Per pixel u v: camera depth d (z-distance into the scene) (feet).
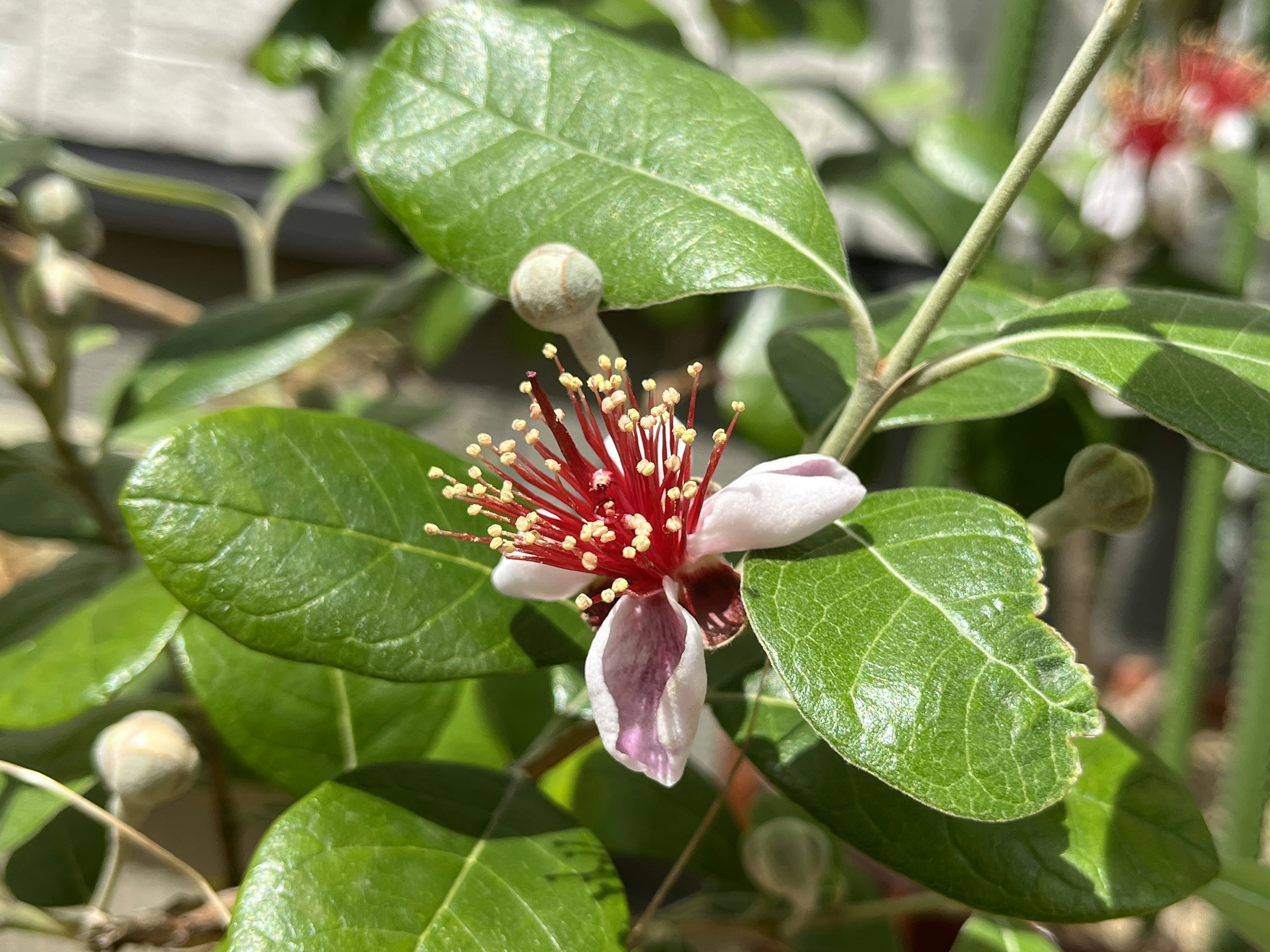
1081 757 0.45
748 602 0.36
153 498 0.39
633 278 0.43
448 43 0.47
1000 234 1.12
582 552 0.40
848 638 0.35
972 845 0.42
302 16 0.93
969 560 0.37
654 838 0.75
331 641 0.40
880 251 1.46
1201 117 1.01
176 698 0.63
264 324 0.69
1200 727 1.41
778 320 0.89
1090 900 0.42
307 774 0.55
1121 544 1.51
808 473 0.37
